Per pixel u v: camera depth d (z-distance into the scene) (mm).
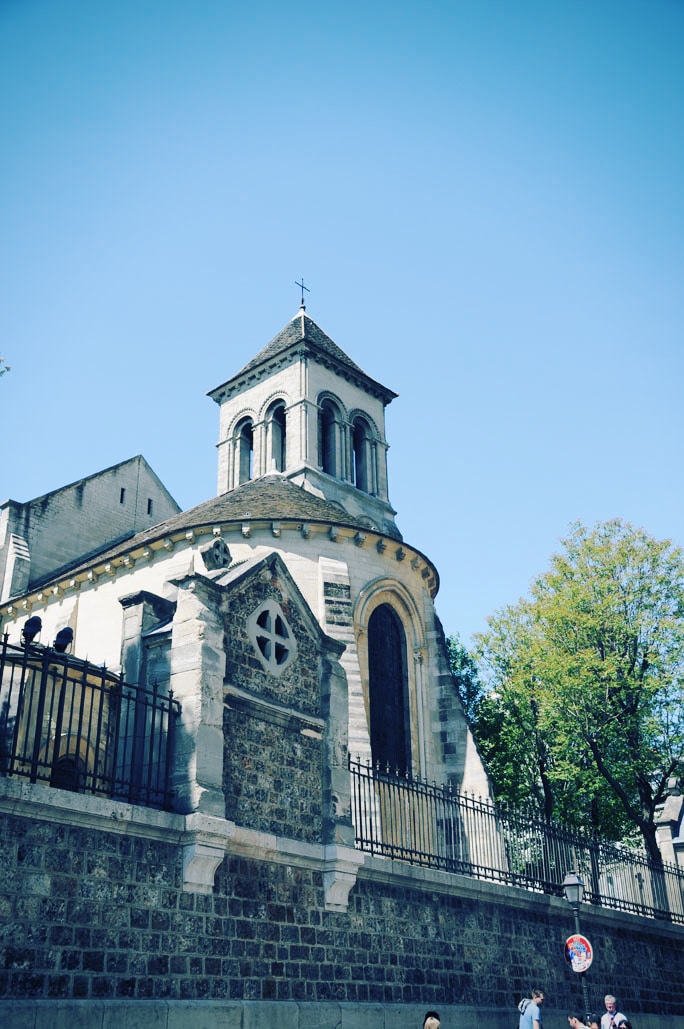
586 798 33688
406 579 30453
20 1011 9547
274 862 13672
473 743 28672
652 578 32188
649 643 31328
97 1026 10258
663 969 25000
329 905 14461
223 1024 11758
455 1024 16062
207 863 12227
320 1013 13359
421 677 30031
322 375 42406
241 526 27391
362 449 43594
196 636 13352
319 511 30438
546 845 21672
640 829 31547
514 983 18453
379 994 14852
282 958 13227
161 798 12664
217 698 13250
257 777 13820
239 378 44062
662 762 30188
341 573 27531
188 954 11812
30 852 10367
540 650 32625
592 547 33438
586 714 30359
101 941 10797
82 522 38719
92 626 28922
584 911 21625
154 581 27688
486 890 18297
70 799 10773
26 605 31422
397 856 16781
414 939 16141
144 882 11547
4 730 11547
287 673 15086
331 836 14766
